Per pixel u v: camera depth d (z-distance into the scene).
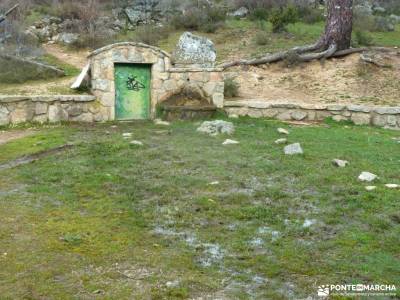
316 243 4.97
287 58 17.00
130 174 7.32
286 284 4.18
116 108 12.84
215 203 6.08
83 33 21.34
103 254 4.66
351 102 14.27
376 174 7.37
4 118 11.61
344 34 17.47
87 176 7.13
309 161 8.13
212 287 4.11
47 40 21.38
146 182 6.91
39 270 4.31
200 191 6.57
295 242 5.00
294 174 7.34
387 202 6.05
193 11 22.97
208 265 4.50
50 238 4.98
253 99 14.30
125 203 6.08
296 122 12.87
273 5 24.41
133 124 11.95
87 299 3.87
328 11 17.62
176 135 10.27
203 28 21.81
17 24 20.89
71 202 6.09
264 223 5.51
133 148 8.90
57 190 6.53
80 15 23.31
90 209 5.87
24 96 11.80
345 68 16.62
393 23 24.47
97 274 4.28
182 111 12.45
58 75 16.16
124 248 4.80
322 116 13.31
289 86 15.79
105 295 3.93
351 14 17.48
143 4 25.36
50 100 12.02
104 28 22.28
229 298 3.94
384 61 16.83
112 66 12.57
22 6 23.86
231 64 17.22
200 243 4.97
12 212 5.70
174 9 25.05
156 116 12.91
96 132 10.66
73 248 4.77
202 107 12.51
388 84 15.59
